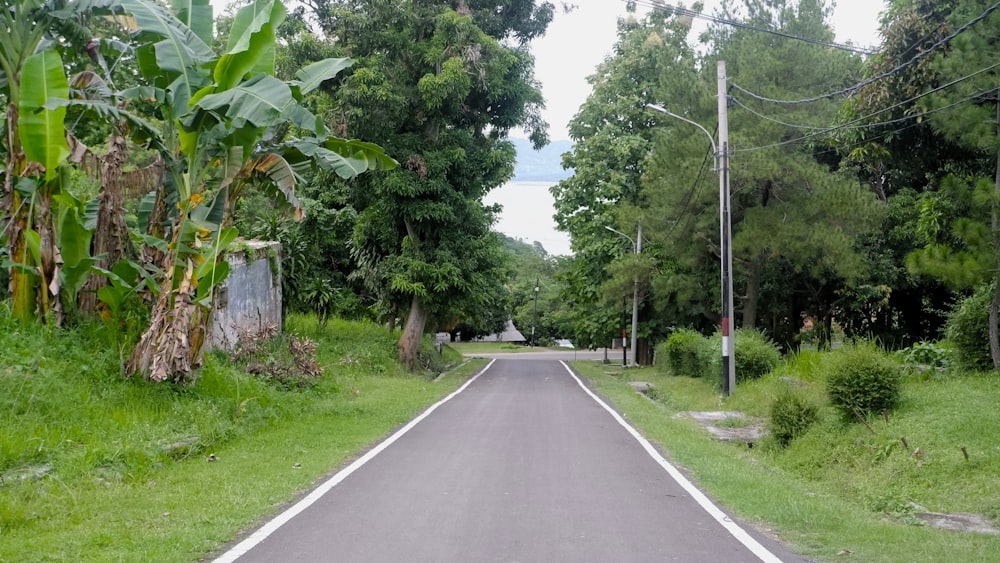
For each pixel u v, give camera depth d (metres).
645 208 34.94
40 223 12.61
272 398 14.94
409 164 27.55
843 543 6.69
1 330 11.51
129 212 19.27
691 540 6.61
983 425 11.26
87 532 6.54
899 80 18.02
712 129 26.70
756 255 26.45
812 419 13.63
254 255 21.42
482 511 7.52
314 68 13.73
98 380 11.69
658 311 37.75
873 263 27.70
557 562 5.87
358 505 7.75
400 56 26.64
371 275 31.52
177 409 11.93
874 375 13.40
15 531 6.54
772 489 9.12
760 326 34.62
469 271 29.75
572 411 17.39
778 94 25.30
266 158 13.15
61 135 11.55
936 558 6.23
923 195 20.48
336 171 13.65
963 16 15.26
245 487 8.48
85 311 13.57
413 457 10.75
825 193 24.88
